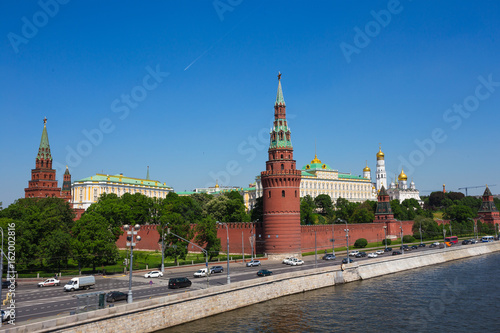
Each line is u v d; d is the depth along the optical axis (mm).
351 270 98375
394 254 127438
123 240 149625
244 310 70312
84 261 97250
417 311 70500
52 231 100625
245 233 131625
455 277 102062
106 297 59750
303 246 134375
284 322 63812
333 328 61469
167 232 112375
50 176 196000
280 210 117688
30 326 44938
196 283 80062
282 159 118938
